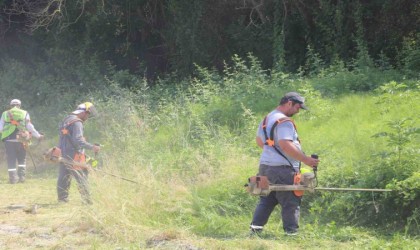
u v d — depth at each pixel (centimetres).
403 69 6544
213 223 3138
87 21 8862
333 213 3250
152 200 3409
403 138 3338
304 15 8081
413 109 4519
